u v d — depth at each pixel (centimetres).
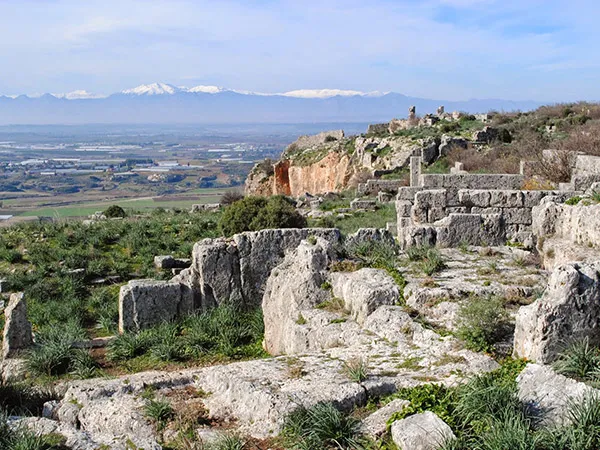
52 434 759
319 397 791
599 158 2783
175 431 801
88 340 1482
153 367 1330
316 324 1182
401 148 5609
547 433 643
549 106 7362
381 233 1659
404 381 850
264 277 1658
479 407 700
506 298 1151
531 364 791
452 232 1700
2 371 1309
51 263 2103
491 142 5384
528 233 1803
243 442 742
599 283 855
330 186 6656
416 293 1159
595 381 746
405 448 665
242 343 1461
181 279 1655
